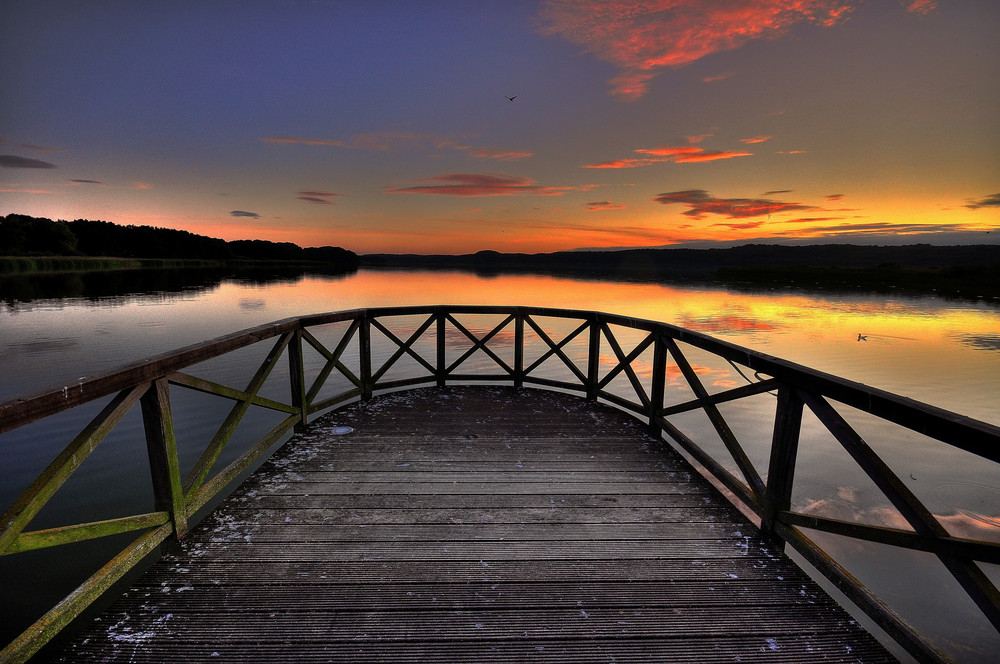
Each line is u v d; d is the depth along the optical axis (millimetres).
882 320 25359
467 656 1586
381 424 4047
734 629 1724
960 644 3248
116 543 4113
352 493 2768
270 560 2094
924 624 3461
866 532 1739
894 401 1500
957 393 10594
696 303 33906
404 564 2086
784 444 2211
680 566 2102
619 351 4402
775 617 1787
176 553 2131
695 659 1592
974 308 35250
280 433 3414
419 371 11547
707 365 13109
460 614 1780
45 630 1461
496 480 2973
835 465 6492
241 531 2330
